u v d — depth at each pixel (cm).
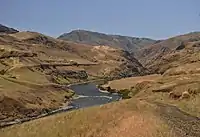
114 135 3328
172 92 7794
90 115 3884
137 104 3941
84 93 13888
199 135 3378
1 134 4194
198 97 7088
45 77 15588
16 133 4159
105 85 16412
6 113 7762
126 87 14962
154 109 3834
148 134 3181
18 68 14638
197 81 8669
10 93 8688
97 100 11712
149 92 9238
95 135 3478
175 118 3712
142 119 3428
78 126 3775
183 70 11794
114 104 4009
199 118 4103
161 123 3359
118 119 3581
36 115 8381
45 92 10531
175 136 3156
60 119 4062
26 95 9138
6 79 10356
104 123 3628
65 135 3731
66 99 11275
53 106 9575
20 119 7812
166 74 12356
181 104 6719
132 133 3247
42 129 4031
